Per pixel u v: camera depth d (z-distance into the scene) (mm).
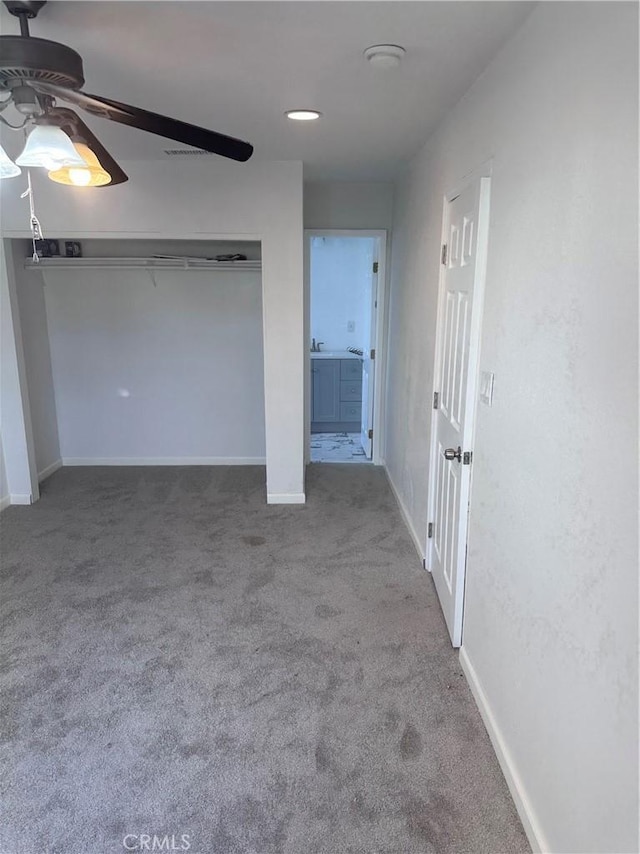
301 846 1625
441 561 2803
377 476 4832
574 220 1348
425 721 2078
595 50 1244
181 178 3625
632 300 1100
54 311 4754
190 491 4457
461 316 2367
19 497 4152
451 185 2566
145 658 2432
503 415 1852
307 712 2125
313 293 6258
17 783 1828
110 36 1752
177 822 1701
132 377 4922
